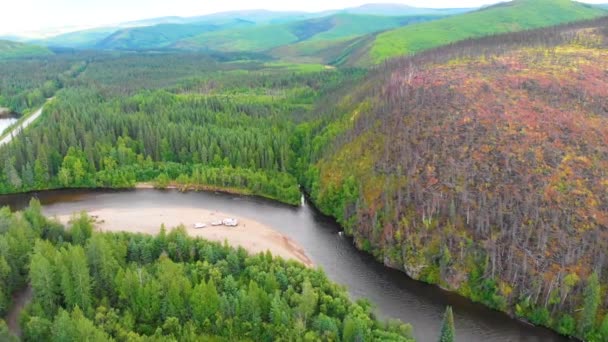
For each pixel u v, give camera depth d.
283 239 130.88
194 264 101.56
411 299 104.44
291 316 86.44
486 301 101.56
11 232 103.19
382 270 115.88
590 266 97.00
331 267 117.12
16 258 98.44
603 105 135.75
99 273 92.88
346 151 155.00
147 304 87.50
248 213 150.75
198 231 133.38
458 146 127.56
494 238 105.00
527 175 114.19
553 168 114.62
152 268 99.75
